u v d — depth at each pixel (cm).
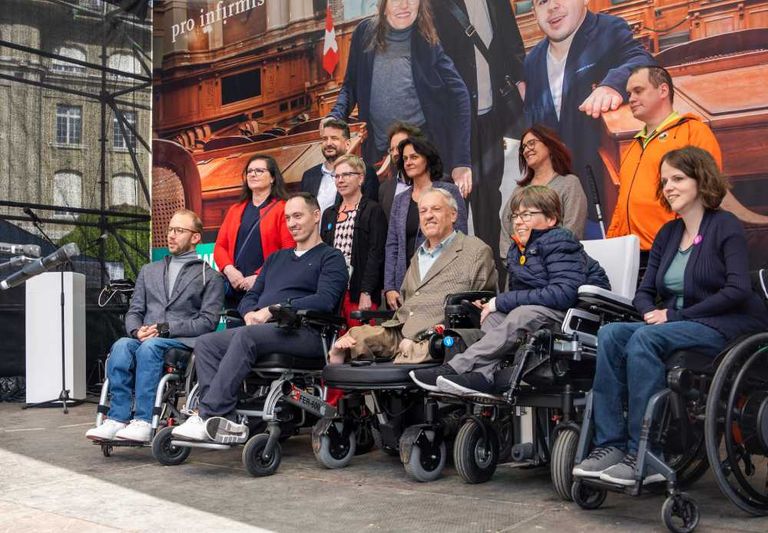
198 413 356
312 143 594
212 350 374
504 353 313
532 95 481
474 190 505
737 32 408
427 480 333
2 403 650
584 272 318
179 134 681
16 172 692
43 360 625
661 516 256
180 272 425
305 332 373
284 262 411
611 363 274
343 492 317
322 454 361
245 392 396
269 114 621
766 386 263
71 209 712
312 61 592
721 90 412
